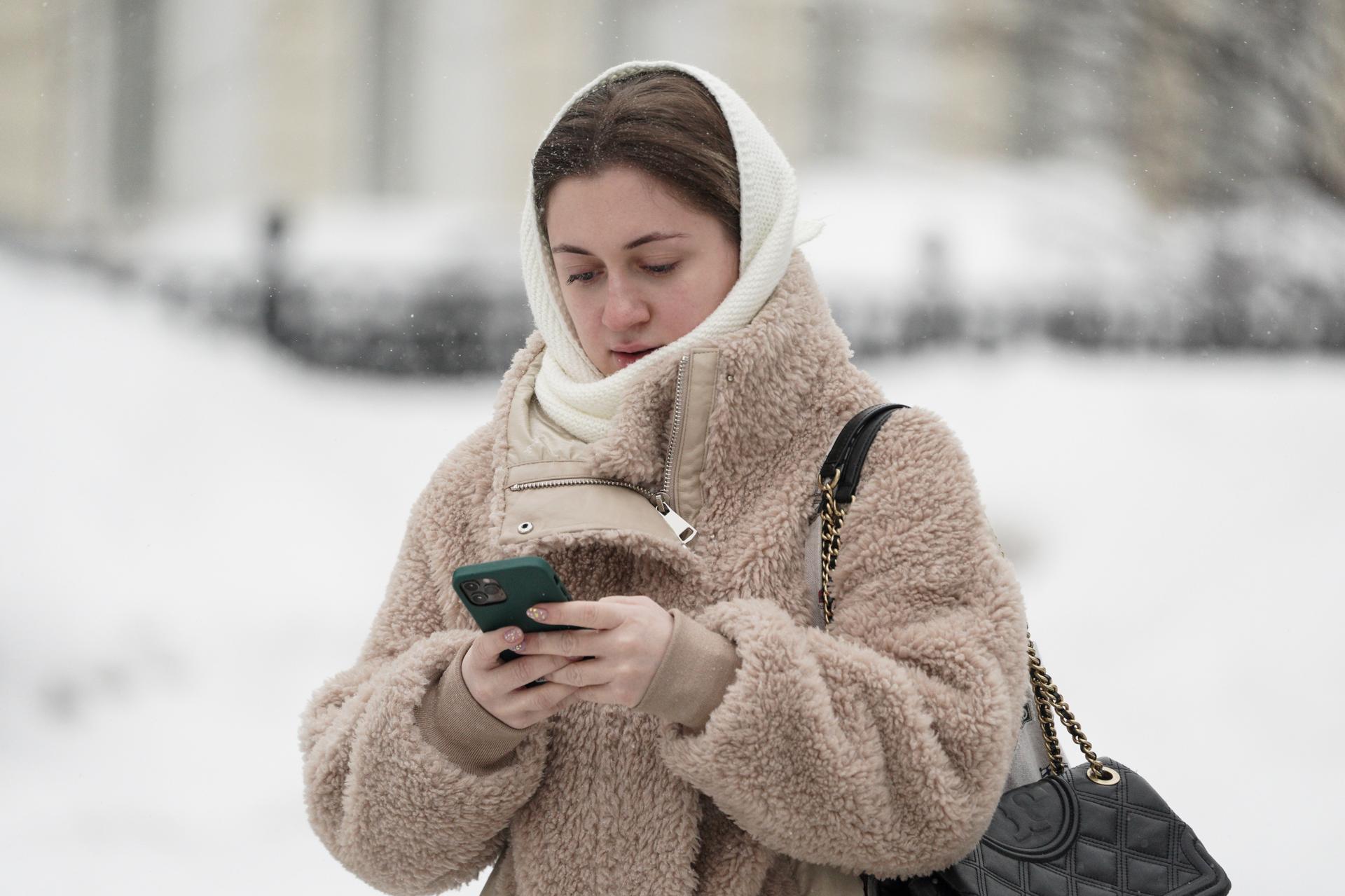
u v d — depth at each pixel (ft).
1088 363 85.97
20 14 137.18
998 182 111.55
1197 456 59.52
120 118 138.00
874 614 9.82
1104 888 10.04
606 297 10.47
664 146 9.96
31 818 31.35
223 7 136.98
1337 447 59.47
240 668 42.60
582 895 9.91
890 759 9.36
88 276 95.04
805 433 10.35
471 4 135.23
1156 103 92.22
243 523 58.65
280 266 90.68
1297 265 91.40
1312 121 83.92
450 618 10.87
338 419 74.74
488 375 88.58
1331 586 44.65
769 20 130.21
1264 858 28.27
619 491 10.18
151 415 71.00
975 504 10.00
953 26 117.19
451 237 107.24
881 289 98.02
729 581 10.07
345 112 136.26
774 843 9.51
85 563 52.16
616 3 133.69
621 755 10.03
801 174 123.34
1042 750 10.93
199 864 28.94
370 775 9.92
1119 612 44.83
